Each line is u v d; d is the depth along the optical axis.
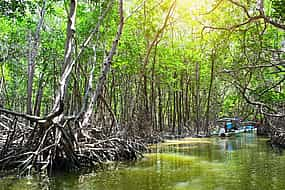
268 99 16.56
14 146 15.69
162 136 33.72
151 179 13.63
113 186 12.43
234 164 17.22
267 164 17.06
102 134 19.55
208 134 38.00
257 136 37.03
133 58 29.92
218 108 47.25
